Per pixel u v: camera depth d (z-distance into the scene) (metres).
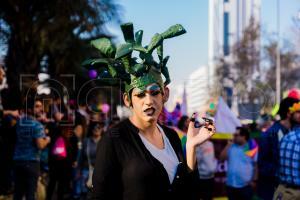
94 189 2.47
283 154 4.50
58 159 7.31
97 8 13.09
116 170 2.48
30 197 6.17
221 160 7.68
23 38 12.98
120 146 2.49
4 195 7.80
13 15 12.73
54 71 13.90
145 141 2.58
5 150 7.06
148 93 2.56
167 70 2.73
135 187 2.43
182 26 2.60
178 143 2.78
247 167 6.77
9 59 12.74
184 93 10.14
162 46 2.68
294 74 32.84
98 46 2.65
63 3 12.76
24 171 6.12
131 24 2.55
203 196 6.76
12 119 6.90
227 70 33.16
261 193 5.64
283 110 5.40
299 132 4.46
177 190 2.56
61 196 7.54
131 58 2.58
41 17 13.09
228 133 8.32
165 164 2.59
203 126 2.70
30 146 6.14
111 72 2.62
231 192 6.86
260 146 5.61
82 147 8.12
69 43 13.67
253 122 8.39
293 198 4.41
